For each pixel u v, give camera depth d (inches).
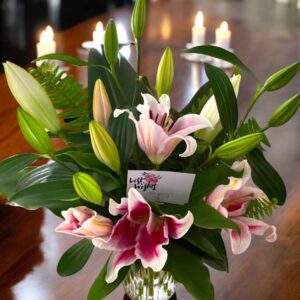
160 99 29.5
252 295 40.6
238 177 30.3
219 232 32.2
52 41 76.0
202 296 28.9
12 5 138.9
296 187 55.6
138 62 35.0
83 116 33.5
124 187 30.6
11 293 40.0
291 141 66.1
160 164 30.1
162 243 27.6
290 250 45.7
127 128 30.0
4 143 61.7
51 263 43.1
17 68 29.3
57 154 31.4
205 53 32.2
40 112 30.2
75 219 28.2
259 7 123.3
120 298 39.5
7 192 33.3
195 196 30.3
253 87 79.7
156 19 109.7
